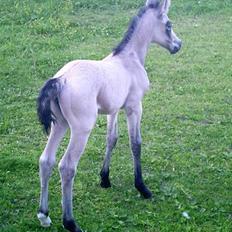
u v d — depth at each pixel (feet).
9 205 19.99
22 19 41.86
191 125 26.96
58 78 17.15
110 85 18.43
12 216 19.45
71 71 17.58
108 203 20.35
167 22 21.39
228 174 22.50
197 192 21.17
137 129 20.42
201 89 31.14
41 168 17.84
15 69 33.01
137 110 20.26
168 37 21.56
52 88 16.90
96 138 25.64
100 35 39.75
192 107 28.94
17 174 22.26
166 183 21.83
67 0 45.91
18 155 23.71
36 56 35.19
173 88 31.35
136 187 20.75
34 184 21.57
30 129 26.35
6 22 41.39
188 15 44.19
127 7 45.75
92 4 45.70
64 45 37.47
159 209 20.02
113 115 20.54
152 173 22.53
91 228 18.71
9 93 30.09
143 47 20.89
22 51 36.06
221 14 44.73
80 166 23.02
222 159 23.70
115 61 19.70
